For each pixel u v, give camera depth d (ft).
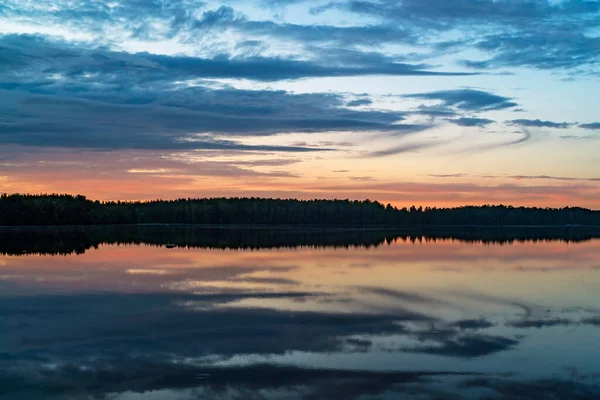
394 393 40.22
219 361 47.73
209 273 110.63
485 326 60.59
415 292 84.99
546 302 75.66
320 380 42.88
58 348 51.98
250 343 53.52
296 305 73.72
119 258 147.64
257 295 82.28
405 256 154.51
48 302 76.43
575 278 101.65
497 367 45.73
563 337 55.42
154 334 57.36
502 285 92.73
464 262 134.72
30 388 41.37
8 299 79.10
